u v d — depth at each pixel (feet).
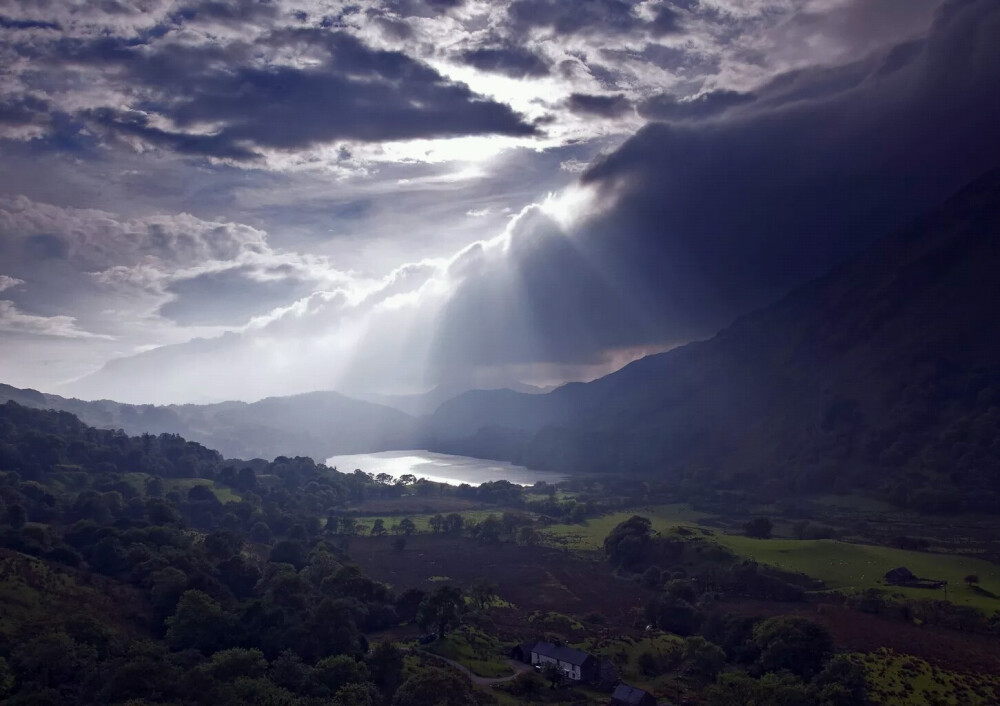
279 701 394.32
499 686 489.26
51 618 492.54
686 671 525.34
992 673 503.20
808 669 494.18
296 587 588.50
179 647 494.59
